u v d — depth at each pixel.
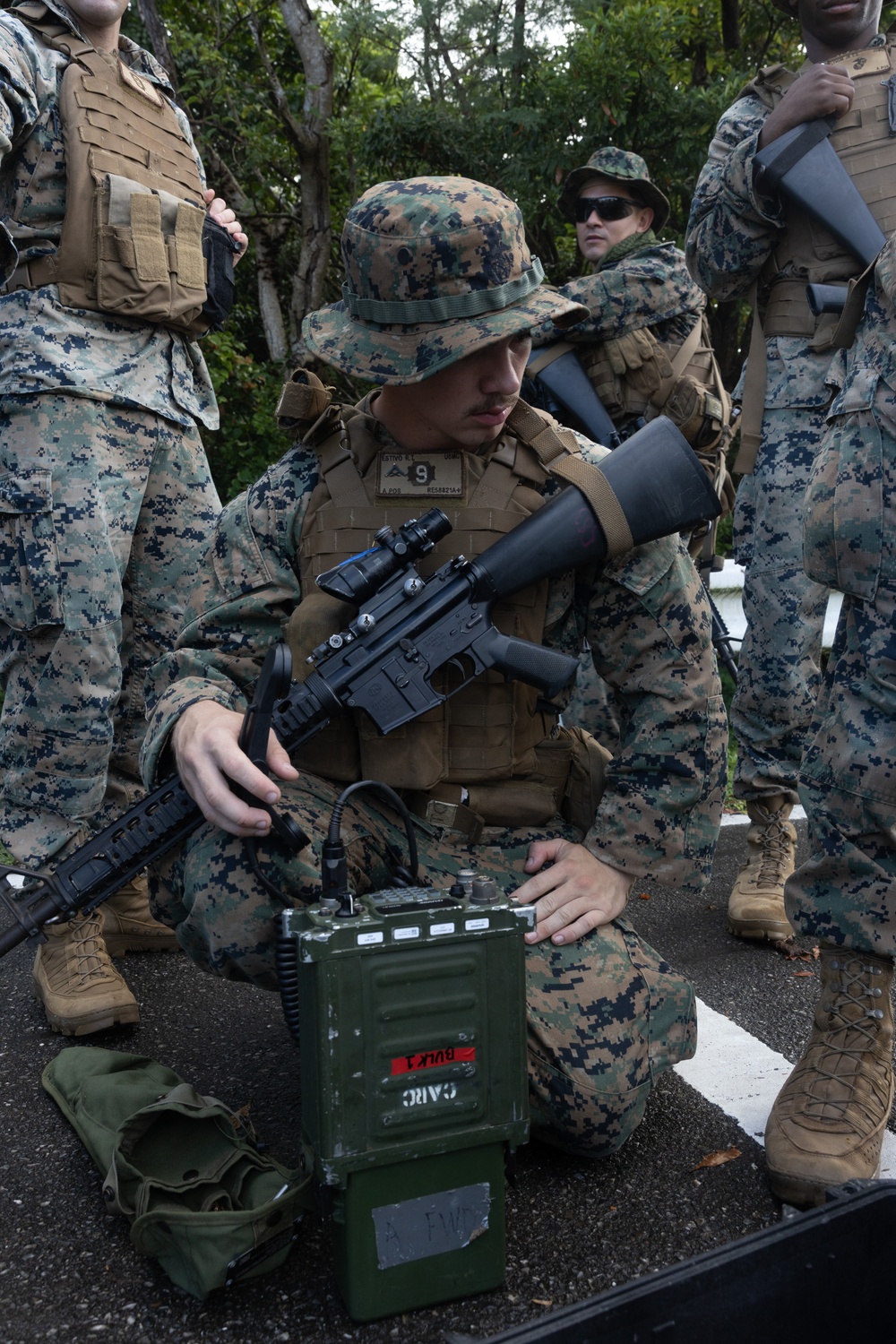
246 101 9.38
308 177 8.31
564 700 2.04
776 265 2.91
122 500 2.56
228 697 1.88
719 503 1.89
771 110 2.93
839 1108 1.77
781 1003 2.50
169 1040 2.36
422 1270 1.48
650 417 3.42
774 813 2.97
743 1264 1.28
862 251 2.67
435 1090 1.44
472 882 1.50
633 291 3.32
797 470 2.86
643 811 1.88
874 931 1.80
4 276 2.52
